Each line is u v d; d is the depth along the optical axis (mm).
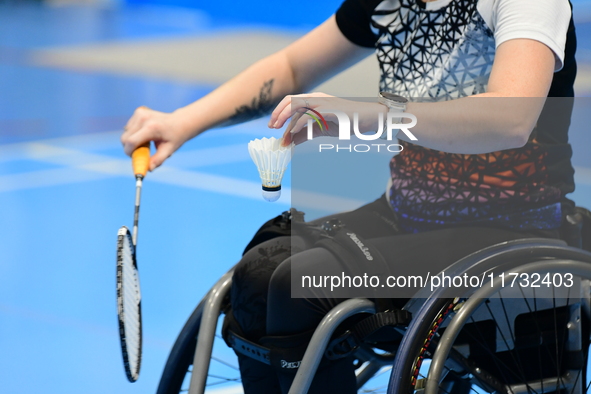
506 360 4266
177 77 25531
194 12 45406
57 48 32875
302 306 3580
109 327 7652
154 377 6598
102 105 21609
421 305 3678
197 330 4469
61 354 7016
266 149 3475
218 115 4641
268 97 4746
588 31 23031
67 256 9938
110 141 17750
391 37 4238
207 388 6188
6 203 12758
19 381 6488
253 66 4797
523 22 3473
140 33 37781
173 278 9016
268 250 3932
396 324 3533
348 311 3492
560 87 3811
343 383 3760
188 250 10125
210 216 11898
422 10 4039
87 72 26578
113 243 10547
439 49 3967
